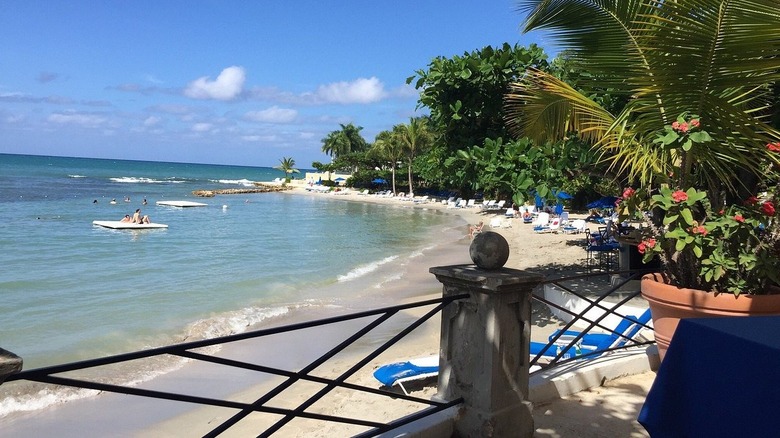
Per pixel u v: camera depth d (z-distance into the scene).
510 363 3.29
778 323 2.36
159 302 12.89
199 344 2.29
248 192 77.31
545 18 5.54
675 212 4.11
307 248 23.81
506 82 8.40
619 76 4.95
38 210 37.03
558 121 6.47
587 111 5.86
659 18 4.21
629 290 9.30
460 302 3.34
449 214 46.75
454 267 3.47
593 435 3.60
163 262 18.89
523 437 3.37
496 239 3.34
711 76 4.18
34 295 13.41
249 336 2.42
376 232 31.58
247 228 31.81
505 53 8.20
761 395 2.01
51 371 1.86
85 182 80.31
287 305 12.80
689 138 3.92
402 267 18.95
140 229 29.36
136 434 6.27
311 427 6.01
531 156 8.45
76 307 12.27
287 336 10.12
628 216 4.64
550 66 8.56
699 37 4.01
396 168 77.94
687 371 2.41
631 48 4.88
